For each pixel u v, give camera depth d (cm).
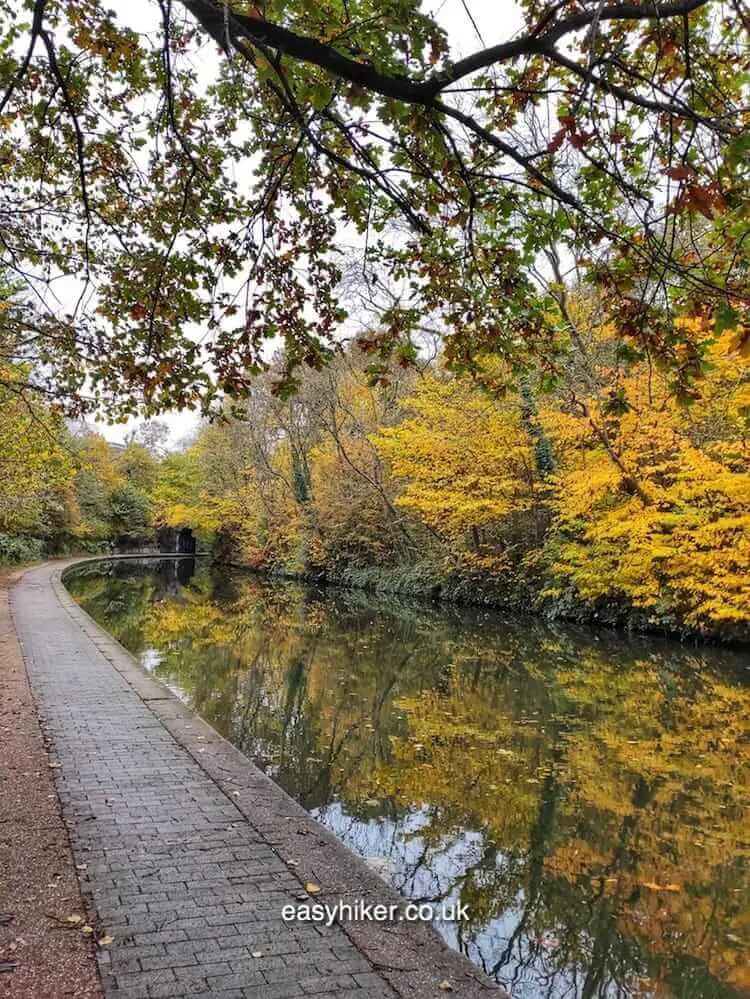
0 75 409
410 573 2555
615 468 1422
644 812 594
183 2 276
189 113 465
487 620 1891
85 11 392
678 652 1358
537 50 285
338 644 1516
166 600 2522
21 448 1362
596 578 1563
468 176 379
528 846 528
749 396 1115
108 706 721
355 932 306
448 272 458
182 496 5966
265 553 3972
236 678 1130
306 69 356
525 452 1822
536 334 484
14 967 269
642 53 360
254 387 3075
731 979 370
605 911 439
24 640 1177
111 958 278
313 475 3219
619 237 338
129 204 566
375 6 305
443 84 291
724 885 472
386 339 480
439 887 466
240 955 284
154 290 523
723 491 1262
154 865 364
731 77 350
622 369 1357
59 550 4484
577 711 945
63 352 689
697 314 359
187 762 545
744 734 830
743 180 287
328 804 607
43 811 431
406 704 980
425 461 2005
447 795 629
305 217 494
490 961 388
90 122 507
